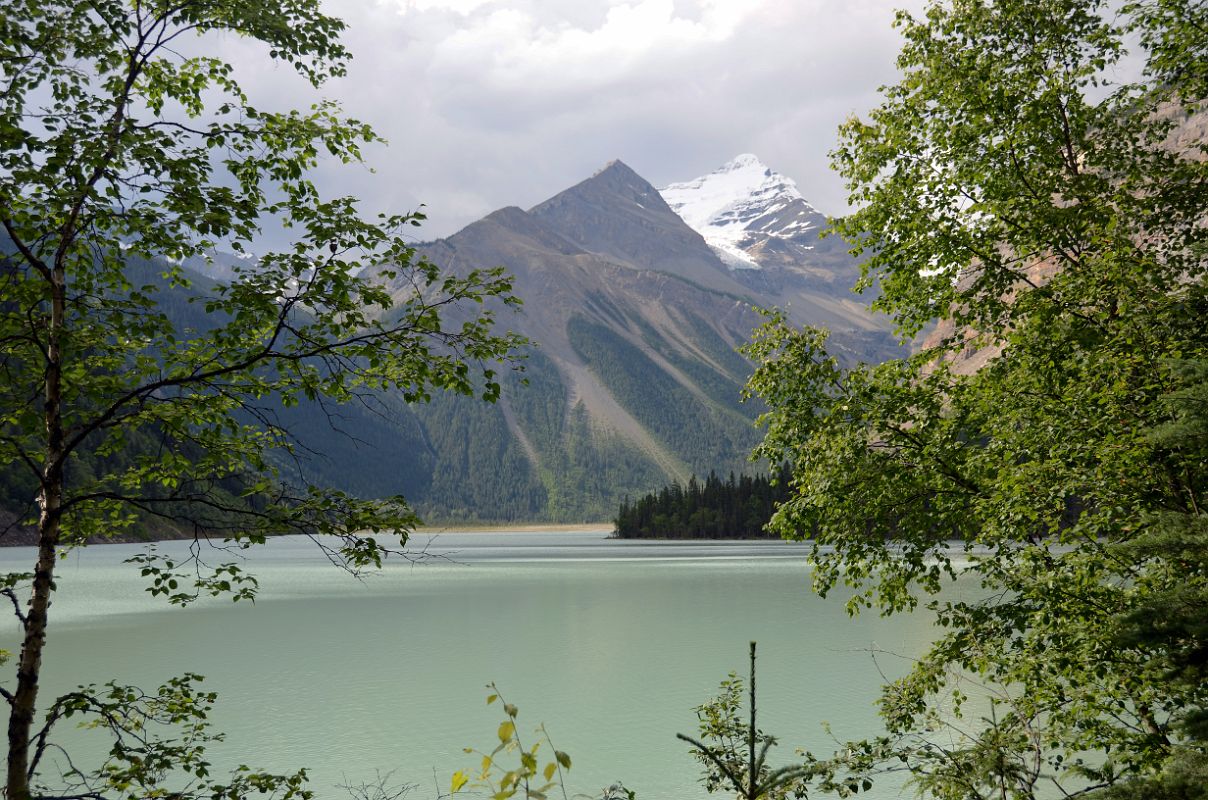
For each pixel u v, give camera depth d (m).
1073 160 13.62
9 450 8.57
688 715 35.03
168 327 8.91
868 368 13.78
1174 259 11.45
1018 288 13.22
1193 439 7.69
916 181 13.88
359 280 8.60
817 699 36.56
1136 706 10.41
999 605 11.91
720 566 137.00
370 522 8.77
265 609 77.00
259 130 9.10
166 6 8.85
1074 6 13.35
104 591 89.69
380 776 26.42
